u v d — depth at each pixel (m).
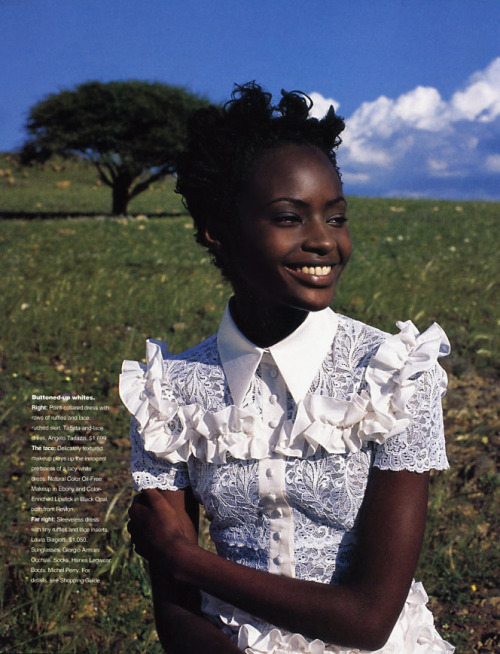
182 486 1.52
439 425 1.38
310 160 1.32
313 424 1.31
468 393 6.02
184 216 25.53
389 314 8.16
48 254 13.20
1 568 3.51
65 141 28.12
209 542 3.65
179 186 1.48
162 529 1.43
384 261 12.40
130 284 9.93
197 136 1.42
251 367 1.43
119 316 7.96
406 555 1.30
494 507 4.13
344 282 9.83
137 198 36.47
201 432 1.41
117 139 28.30
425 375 1.36
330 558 1.38
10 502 4.21
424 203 23.27
